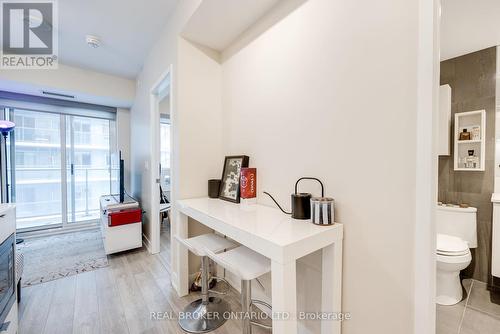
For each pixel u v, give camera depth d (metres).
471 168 1.93
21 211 3.49
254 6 1.51
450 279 1.73
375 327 1.01
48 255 2.72
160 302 1.79
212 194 1.94
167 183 4.73
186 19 1.70
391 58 0.94
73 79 3.18
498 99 1.85
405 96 0.90
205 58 2.01
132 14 2.08
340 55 1.12
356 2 1.05
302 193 1.32
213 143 2.07
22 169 3.48
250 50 1.73
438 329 1.48
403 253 0.92
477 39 1.77
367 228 1.03
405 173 0.91
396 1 0.93
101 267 2.40
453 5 1.42
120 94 3.57
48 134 3.66
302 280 1.34
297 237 0.97
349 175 1.10
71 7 1.98
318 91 1.23
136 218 2.81
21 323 1.56
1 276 1.23
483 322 1.54
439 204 2.06
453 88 2.04
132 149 3.96
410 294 0.90
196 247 1.47
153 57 2.63
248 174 1.54
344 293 1.12
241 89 1.84
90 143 4.03
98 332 1.48
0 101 3.18
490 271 1.87
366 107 1.03
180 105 1.89
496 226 1.73
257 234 1.00
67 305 1.76
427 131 0.84
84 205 3.99
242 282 1.26
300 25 1.33
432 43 0.83
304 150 1.32
